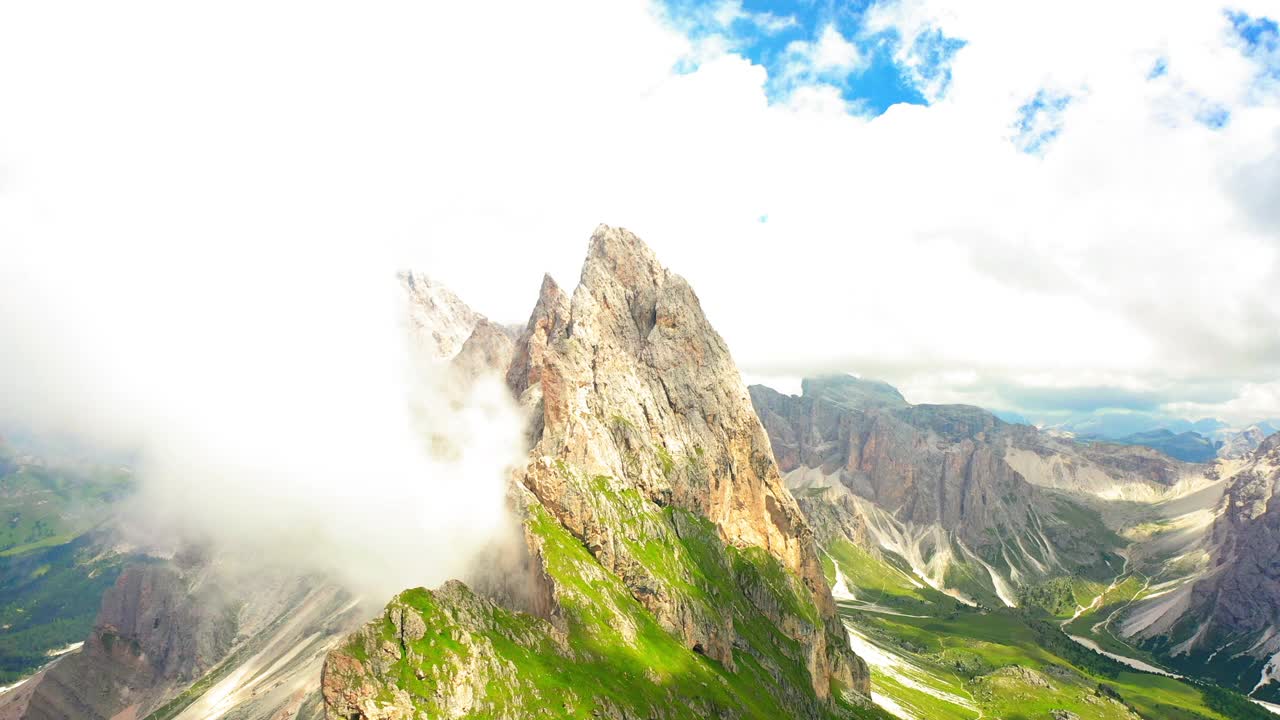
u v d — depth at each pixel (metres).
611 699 158.88
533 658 156.12
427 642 136.62
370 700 123.25
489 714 132.75
